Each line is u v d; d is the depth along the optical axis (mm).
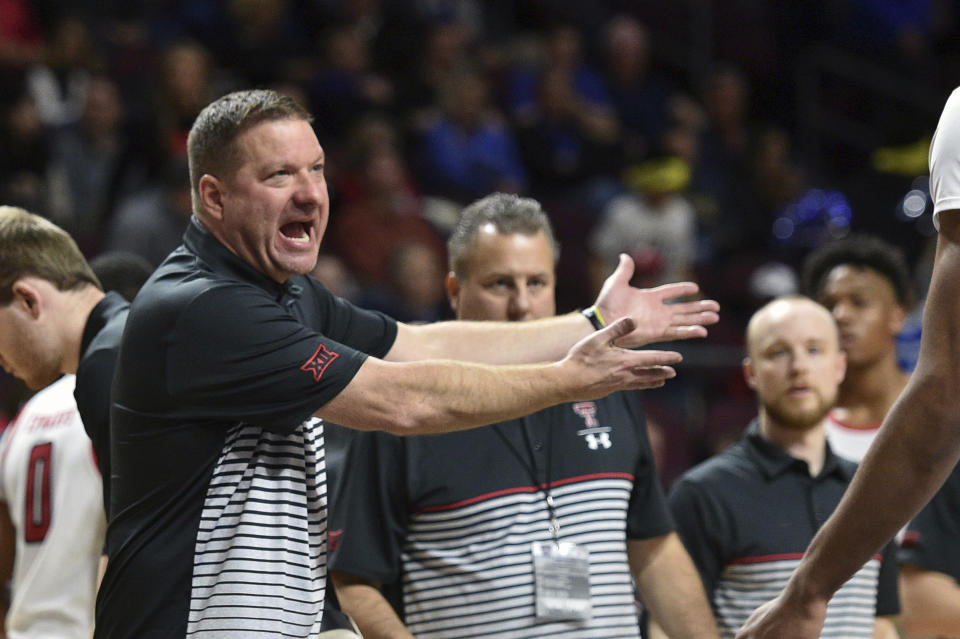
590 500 10023
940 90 40438
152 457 8008
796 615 7105
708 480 11367
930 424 6617
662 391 24328
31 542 10945
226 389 7820
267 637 7840
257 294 8008
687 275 28594
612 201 30172
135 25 29891
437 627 9695
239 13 30031
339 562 9648
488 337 9641
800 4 40062
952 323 6598
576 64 33719
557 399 7992
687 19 39344
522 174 30500
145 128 25188
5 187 23453
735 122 35000
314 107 29250
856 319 13602
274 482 8031
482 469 9906
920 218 33844
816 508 11234
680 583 10328
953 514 11281
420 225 26375
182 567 7898
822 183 36688
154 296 8039
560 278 28812
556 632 9594
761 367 11680
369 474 9891
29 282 9812
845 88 39656
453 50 31688
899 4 40750
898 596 11211
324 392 7840
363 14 32656
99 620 8250
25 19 29391
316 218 8297
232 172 8094
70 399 11195
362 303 23000
